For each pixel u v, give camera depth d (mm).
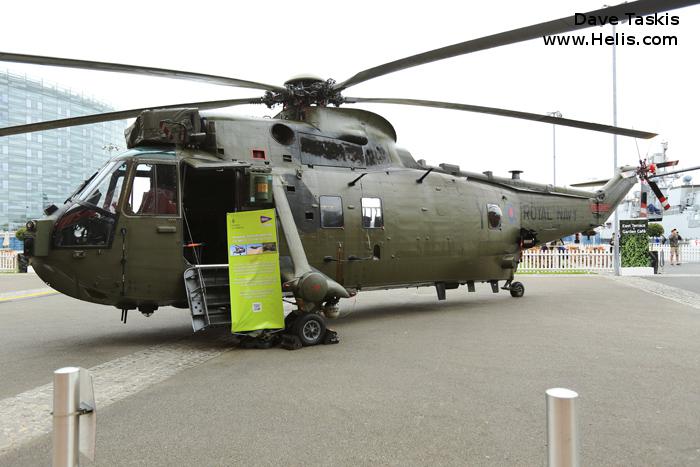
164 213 8133
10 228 77562
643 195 17641
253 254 8141
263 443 4207
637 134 10508
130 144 9211
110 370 6672
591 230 16188
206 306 8016
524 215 14383
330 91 10305
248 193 8844
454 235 12180
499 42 6914
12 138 77438
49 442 4277
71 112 86000
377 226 10781
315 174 10078
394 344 8242
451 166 13055
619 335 8906
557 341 8406
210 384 5957
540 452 4012
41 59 7172
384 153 11586
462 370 6527
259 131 9539
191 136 8594
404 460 3881
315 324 8219
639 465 3789
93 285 7789
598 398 5371
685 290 16766
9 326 10422
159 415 4891
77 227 7695
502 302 13859
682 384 5875
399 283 11492
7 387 5891
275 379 6148
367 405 5156
